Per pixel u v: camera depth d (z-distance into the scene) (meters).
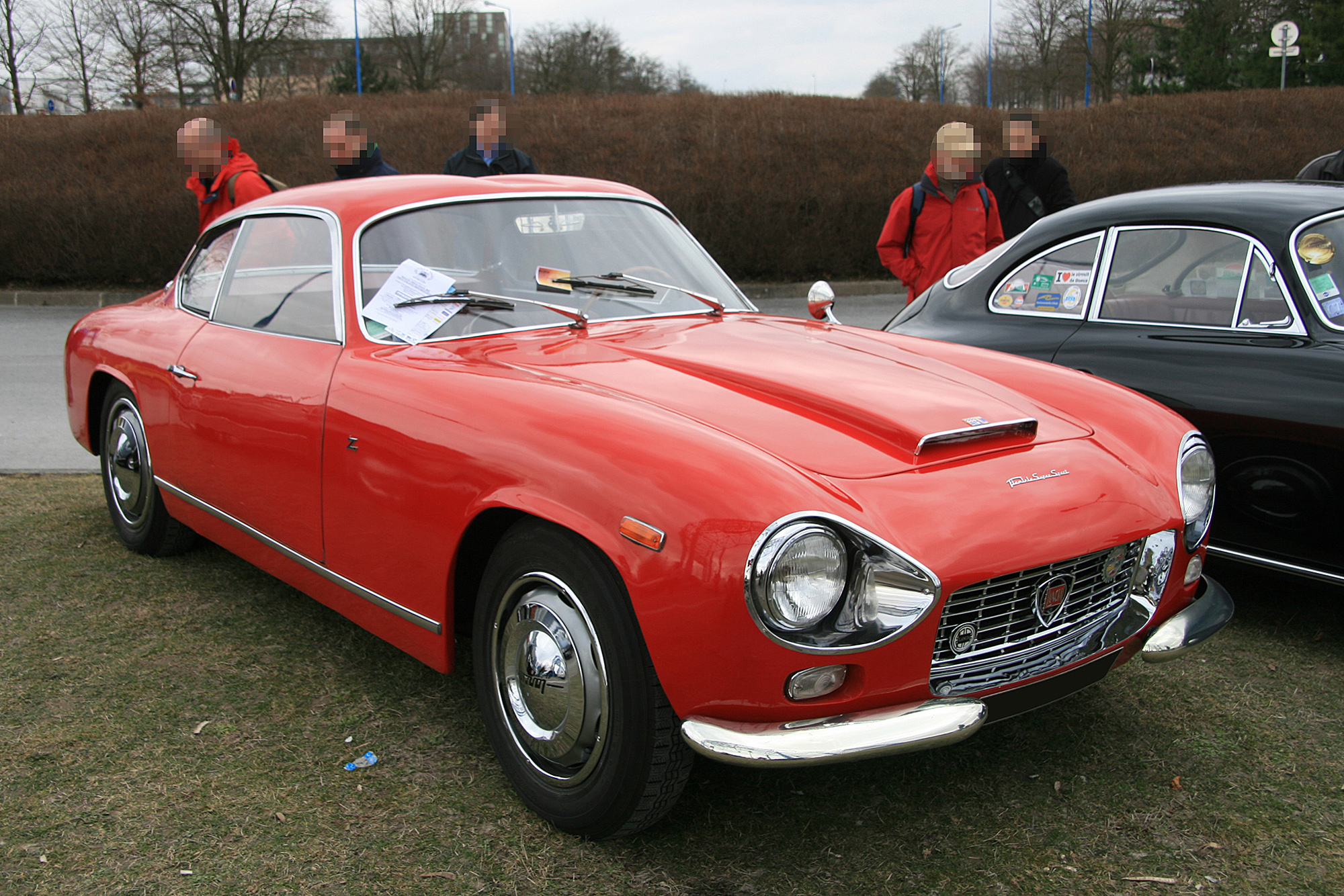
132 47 34.66
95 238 13.48
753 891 2.13
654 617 1.98
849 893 2.13
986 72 51.59
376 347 2.84
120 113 17.30
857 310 12.71
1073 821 2.40
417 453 2.46
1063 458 2.38
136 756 2.62
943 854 2.27
